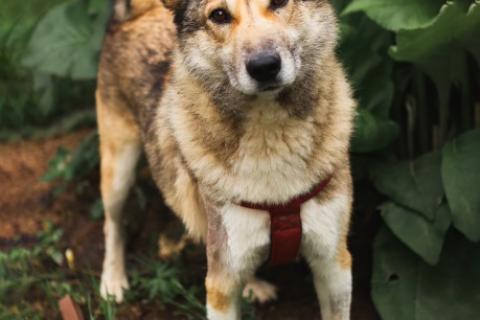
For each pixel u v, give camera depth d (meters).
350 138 3.88
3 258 4.97
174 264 5.00
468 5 4.14
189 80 3.62
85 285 4.95
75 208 5.63
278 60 3.28
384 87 4.45
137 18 4.77
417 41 4.00
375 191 4.80
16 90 6.82
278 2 3.42
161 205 5.50
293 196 3.54
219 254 3.71
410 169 4.38
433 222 4.12
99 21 5.61
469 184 3.99
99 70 4.94
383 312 4.23
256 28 3.34
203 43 3.54
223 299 3.77
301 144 3.49
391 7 4.13
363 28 4.60
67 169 5.62
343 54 4.52
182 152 3.76
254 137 3.46
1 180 5.95
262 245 3.66
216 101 3.52
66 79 6.63
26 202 5.72
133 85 4.59
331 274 3.78
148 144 4.48
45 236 5.34
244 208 3.57
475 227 3.92
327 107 3.54
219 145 3.54
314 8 3.53
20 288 4.80
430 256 4.04
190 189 4.02
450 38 4.06
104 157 4.95
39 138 6.43
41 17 6.47
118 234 4.93
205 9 3.50
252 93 3.34
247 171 3.51
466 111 4.62
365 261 4.86
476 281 4.23
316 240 3.66
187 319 4.59
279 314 4.64
